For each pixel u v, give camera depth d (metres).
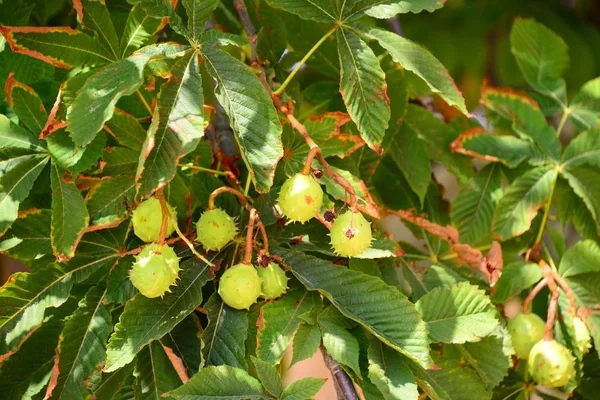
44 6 1.44
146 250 1.19
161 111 1.16
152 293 1.18
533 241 1.48
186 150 1.14
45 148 1.27
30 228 1.27
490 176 1.48
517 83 1.66
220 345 1.20
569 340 1.41
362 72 1.24
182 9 1.40
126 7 1.42
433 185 1.52
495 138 1.47
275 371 1.18
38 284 1.24
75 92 1.23
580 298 1.42
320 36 1.43
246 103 1.17
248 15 1.42
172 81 1.17
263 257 1.22
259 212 1.27
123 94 1.15
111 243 1.26
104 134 1.26
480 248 1.49
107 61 1.27
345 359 1.20
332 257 1.29
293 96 1.38
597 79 1.52
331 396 2.13
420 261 1.44
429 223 1.38
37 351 1.25
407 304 1.22
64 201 1.24
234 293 1.20
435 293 1.28
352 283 1.23
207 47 1.19
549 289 1.47
